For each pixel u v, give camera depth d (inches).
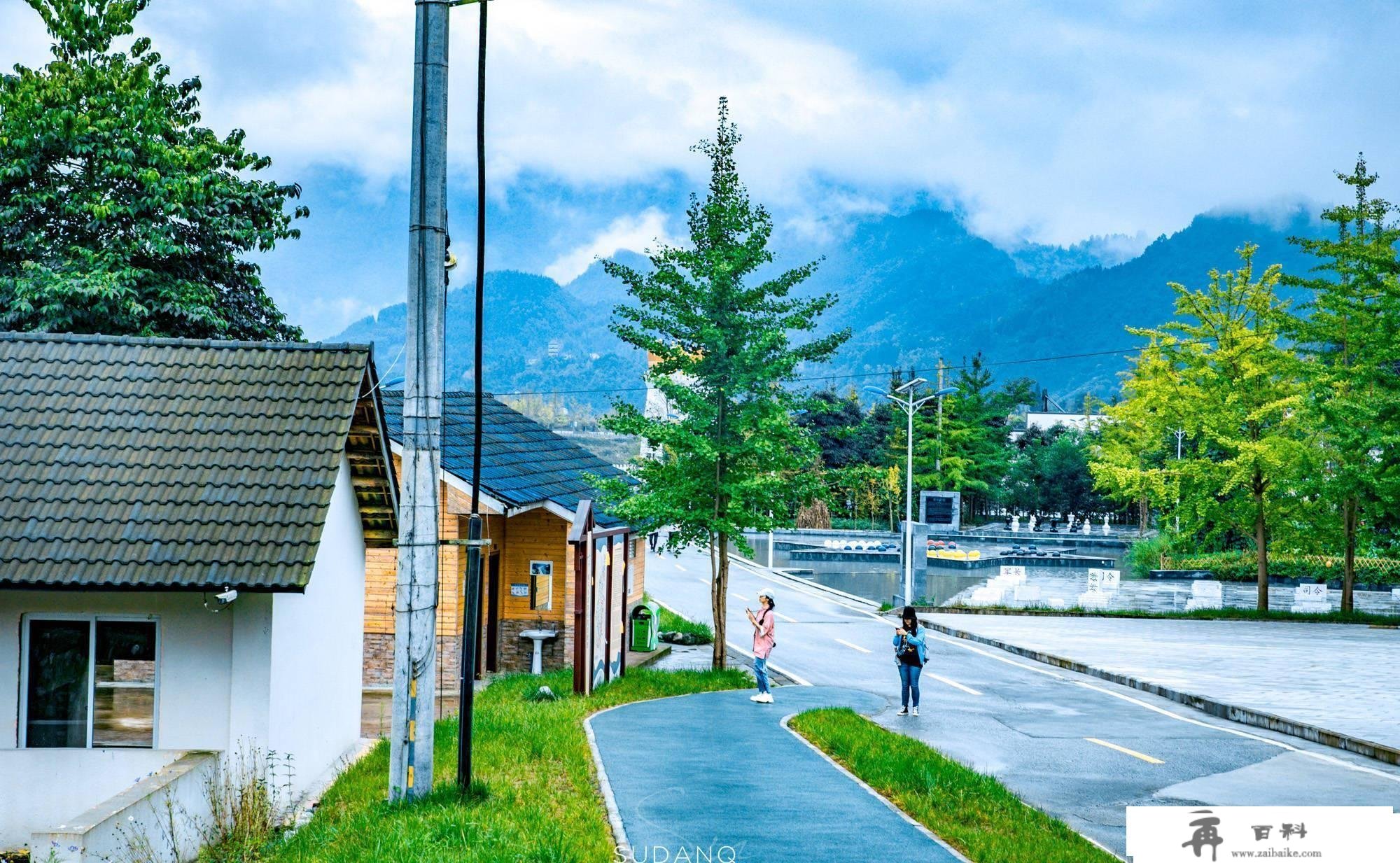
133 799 414.0
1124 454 2422.5
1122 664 1088.8
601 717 697.6
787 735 643.5
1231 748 700.7
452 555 902.4
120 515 492.1
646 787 498.0
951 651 1226.6
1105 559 2817.4
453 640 903.1
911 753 580.1
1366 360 1534.2
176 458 518.9
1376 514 1521.9
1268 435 1562.5
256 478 511.8
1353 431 1424.7
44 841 374.6
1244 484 1614.2
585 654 803.4
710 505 959.0
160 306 1004.6
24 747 499.8
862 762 557.3
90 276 960.9
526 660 1010.1
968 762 627.8
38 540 478.6
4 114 1040.8
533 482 1014.4
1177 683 965.2
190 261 1080.8
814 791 498.6
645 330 956.6
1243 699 880.9
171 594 502.0
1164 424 1663.4
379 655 938.1
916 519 3255.4
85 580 465.7
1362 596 2000.5
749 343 942.4
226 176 1115.9
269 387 555.5
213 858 431.2
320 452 522.6
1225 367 1608.0
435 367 449.1
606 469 1334.9
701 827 431.5
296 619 543.5
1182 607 1768.0
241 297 1130.7
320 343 583.2
